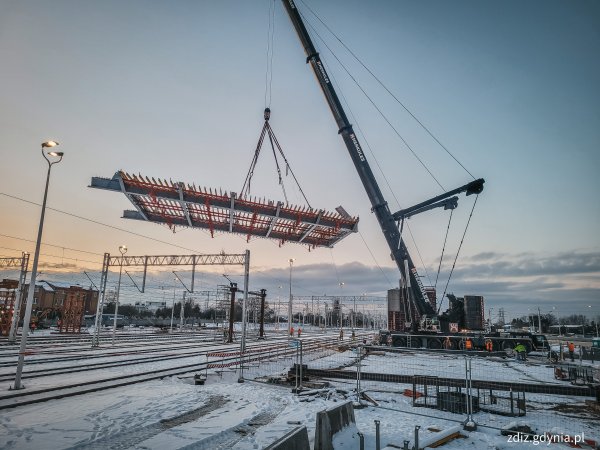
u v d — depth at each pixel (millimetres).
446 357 28234
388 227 29906
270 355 25188
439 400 11617
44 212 14188
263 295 50312
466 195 24922
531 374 19547
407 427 9711
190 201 17625
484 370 20875
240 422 9945
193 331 64688
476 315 34844
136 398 12508
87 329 60938
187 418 10352
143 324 81750
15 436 8664
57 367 18344
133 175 16594
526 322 133500
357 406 11695
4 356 22594
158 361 22328
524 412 11164
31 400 11578
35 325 52875
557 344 47750
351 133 29578
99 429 9234
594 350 27219
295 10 29844
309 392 13562
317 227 21031
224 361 22562
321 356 27344
